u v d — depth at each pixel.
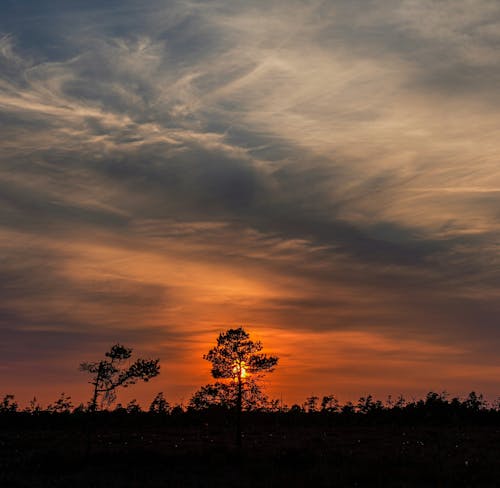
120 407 108.50
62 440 62.41
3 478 35.56
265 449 49.22
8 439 64.19
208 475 37.19
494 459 42.34
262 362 49.47
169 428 88.12
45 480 35.28
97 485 33.38
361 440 63.03
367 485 33.22
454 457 44.19
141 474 37.06
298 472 37.31
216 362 50.00
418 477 35.25
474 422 107.31
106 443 58.66
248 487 32.72
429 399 119.88
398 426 100.56
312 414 119.50
